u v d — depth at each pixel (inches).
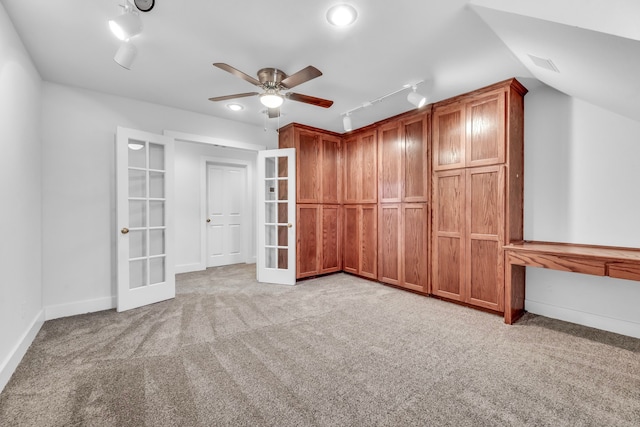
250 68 95.8
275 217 158.7
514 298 102.0
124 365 71.9
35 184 95.5
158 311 112.0
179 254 188.9
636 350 80.1
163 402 57.7
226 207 216.4
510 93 103.0
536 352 78.8
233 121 154.1
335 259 175.0
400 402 57.9
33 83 92.6
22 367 70.9
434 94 117.0
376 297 129.3
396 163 144.0
